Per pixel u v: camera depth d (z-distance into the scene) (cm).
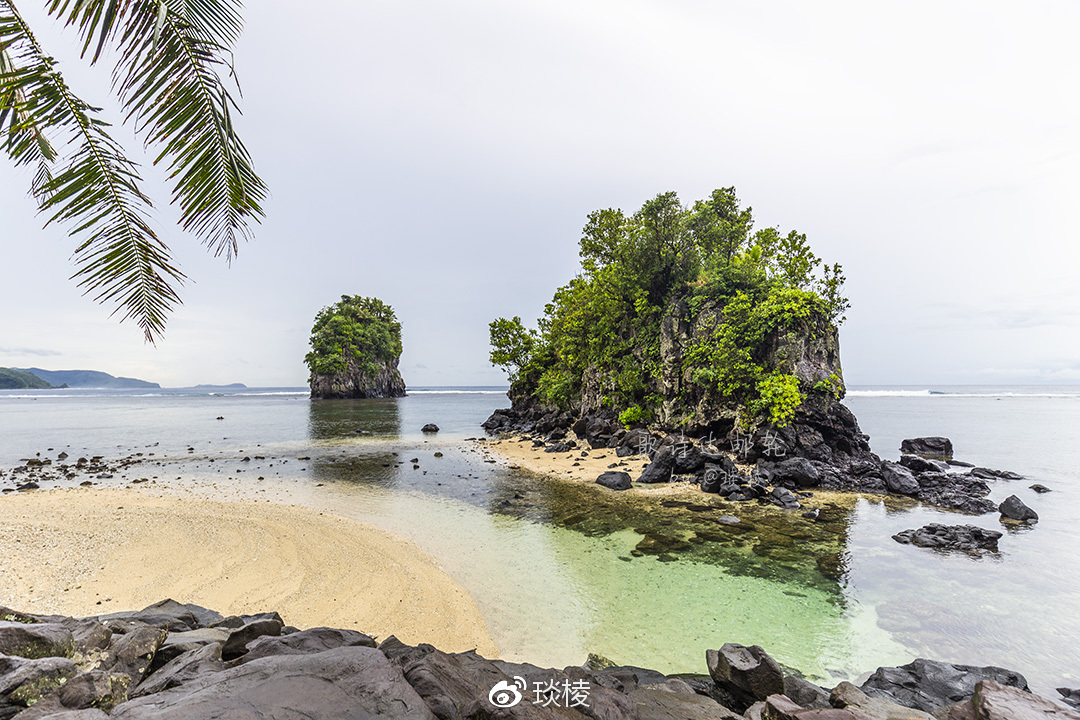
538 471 2573
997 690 481
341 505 1856
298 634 538
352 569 1212
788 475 2158
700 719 508
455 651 864
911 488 2009
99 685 401
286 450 3347
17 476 2388
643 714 505
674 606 1052
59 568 1162
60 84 514
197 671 466
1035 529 1570
